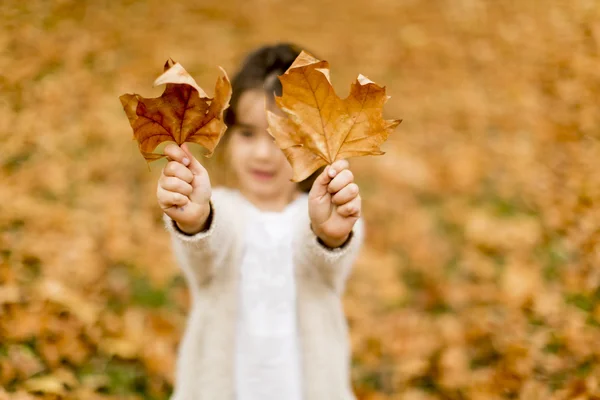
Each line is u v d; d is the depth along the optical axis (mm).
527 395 2570
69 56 5609
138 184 4293
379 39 7191
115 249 3525
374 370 2961
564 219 3777
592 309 2973
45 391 2324
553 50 6113
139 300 3234
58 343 2594
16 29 5770
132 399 2568
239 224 1857
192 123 1237
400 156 5059
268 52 2105
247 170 2023
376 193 4625
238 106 2041
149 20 6891
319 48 6898
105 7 6840
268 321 1855
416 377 2885
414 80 6250
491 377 2734
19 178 3877
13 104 4688
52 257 3209
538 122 5109
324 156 1264
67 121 4715
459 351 2973
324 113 1252
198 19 7273
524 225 3908
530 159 4648
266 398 1845
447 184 4656
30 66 5230
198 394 1836
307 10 8117
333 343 1841
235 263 1820
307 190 2223
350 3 8398
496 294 3365
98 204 3908
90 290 3139
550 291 3230
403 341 3146
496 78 5988
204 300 1846
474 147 5047
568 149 4594
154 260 3564
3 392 2248
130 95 1169
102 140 4633
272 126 1246
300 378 1846
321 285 1798
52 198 3830
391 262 3832
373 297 3516
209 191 1441
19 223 3412
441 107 5730
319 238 1620
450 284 3576
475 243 3879
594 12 6516
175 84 1179
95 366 2652
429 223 4211
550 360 2717
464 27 7133
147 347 2850
